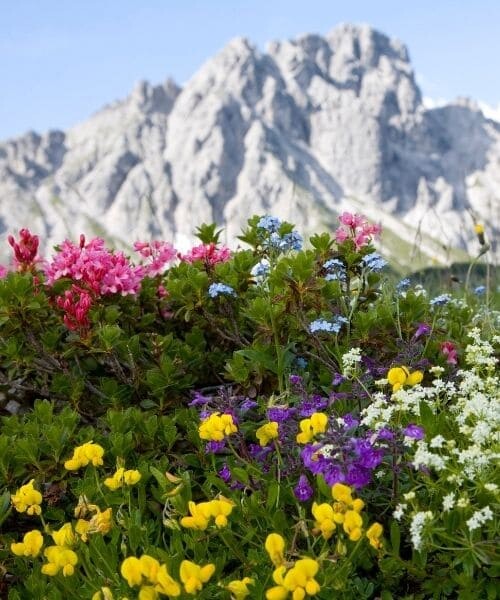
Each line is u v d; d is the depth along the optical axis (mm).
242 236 1194
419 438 887
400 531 910
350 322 1125
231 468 945
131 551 931
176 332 1229
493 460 900
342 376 1007
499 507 878
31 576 923
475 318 1304
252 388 1058
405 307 1126
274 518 894
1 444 992
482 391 1014
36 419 1038
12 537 990
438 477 938
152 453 1017
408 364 1054
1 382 1131
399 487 919
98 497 951
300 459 926
